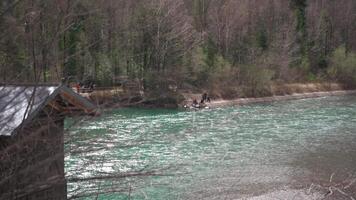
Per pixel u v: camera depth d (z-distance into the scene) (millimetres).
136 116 37469
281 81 71500
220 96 56969
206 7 66812
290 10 87250
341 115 48000
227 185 21172
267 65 70500
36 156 4668
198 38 51594
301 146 31391
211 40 66000
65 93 5965
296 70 78188
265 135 35344
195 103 48906
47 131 4961
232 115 45469
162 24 23125
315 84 76375
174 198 17641
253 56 69438
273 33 78875
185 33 38875
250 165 25328
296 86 71500
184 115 42562
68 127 4910
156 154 24594
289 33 81438
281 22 82562
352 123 42312
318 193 21062
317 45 88750
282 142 32688
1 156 4652
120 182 6699
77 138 4922
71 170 5301
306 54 85312
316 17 90250
